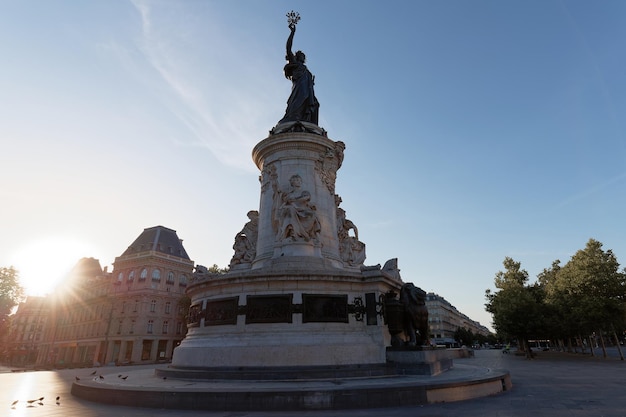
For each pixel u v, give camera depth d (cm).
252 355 1328
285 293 1452
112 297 6406
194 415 852
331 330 1412
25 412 900
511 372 2141
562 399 1052
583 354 5075
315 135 2042
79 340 6906
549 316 4184
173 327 6347
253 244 2181
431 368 1321
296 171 1984
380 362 1370
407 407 924
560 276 4300
